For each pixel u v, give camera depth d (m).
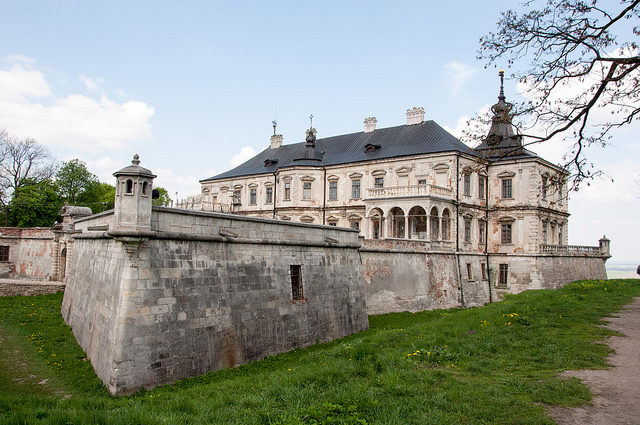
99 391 13.67
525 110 14.92
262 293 18.61
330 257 23.14
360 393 9.86
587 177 14.41
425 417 8.47
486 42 15.09
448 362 12.70
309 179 49.62
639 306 21.45
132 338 13.87
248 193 56.69
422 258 35.34
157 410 10.25
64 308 24.19
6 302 27.08
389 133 49.38
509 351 13.67
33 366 15.85
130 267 14.29
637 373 10.94
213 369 16.02
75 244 24.50
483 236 44.22
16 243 40.97
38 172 61.78
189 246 16.02
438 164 41.59
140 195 14.48
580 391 9.60
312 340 20.75
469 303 39.91
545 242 44.59
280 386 11.02
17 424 8.66
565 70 14.23
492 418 8.41
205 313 16.06
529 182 42.25
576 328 16.48
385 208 40.12
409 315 30.91
